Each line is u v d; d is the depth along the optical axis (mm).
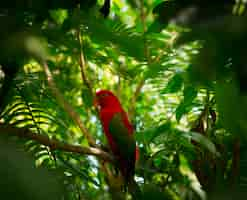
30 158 1354
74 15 2041
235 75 1370
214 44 1312
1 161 1269
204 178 5137
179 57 4480
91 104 7789
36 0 1653
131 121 8047
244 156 4457
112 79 9594
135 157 6152
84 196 5098
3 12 1499
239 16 1317
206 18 1418
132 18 8578
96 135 8703
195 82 1420
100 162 6664
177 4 1554
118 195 5820
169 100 8359
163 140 4969
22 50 1222
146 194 4164
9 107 4820
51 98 5633
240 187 1696
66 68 7352
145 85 9281
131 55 1862
